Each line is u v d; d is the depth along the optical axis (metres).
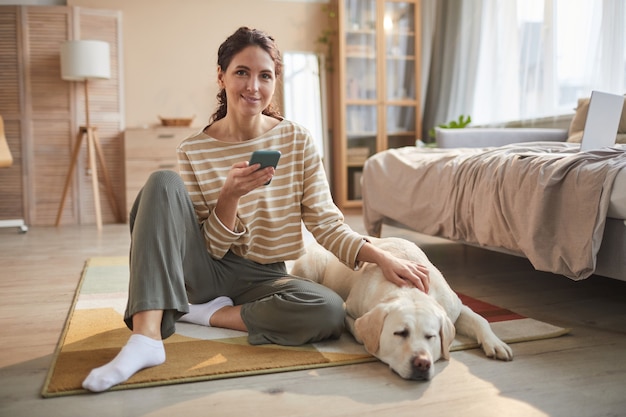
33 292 2.28
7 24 4.76
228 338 1.59
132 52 5.20
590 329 1.74
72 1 5.02
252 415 1.14
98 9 4.91
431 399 1.22
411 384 1.29
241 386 1.28
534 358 1.47
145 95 5.25
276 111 1.78
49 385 1.26
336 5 5.52
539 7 4.18
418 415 1.14
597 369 1.39
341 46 5.35
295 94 5.55
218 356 1.45
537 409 1.17
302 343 1.54
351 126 5.45
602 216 1.71
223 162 1.61
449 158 2.66
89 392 1.24
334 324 1.54
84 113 4.92
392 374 1.35
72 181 4.92
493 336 1.52
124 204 5.02
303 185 1.68
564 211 1.84
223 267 1.66
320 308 1.53
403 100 5.54
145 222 1.36
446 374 1.35
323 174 1.70
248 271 1.67
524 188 1.99
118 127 5.03
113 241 3.79
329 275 1.86
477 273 2.63
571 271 1.82
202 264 1.59
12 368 1.41
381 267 1.55
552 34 4.06
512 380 1.32
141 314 1.34
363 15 5.41
